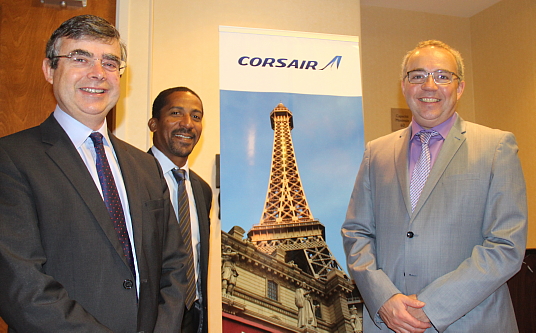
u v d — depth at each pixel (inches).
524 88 154.4
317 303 92.7
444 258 64.2
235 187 94.0
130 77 114.0
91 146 56.4
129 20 115.4
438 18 177.5
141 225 55.3
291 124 98.9
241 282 90.8
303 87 101.0
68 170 50.8
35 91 103.1
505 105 162.1
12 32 103.7
